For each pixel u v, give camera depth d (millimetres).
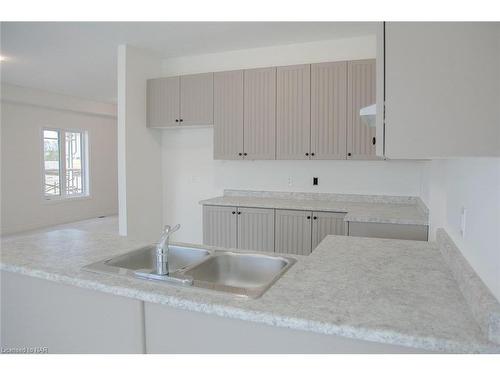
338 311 1027
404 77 1034
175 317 1231
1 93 5645
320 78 3514
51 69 4844
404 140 1040
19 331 1615
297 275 1339
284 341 1079
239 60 4180
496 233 955
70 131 7250
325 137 3520
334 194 3887
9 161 6055
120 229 4113
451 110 1006
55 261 1586
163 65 4559
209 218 3824
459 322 954
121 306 1329
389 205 3557
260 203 3697
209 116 3959
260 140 3758
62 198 7051
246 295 1156
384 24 1048
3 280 1647
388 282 1258
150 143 4426
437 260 1521
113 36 3658
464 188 1334
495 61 979
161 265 1480
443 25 1004
